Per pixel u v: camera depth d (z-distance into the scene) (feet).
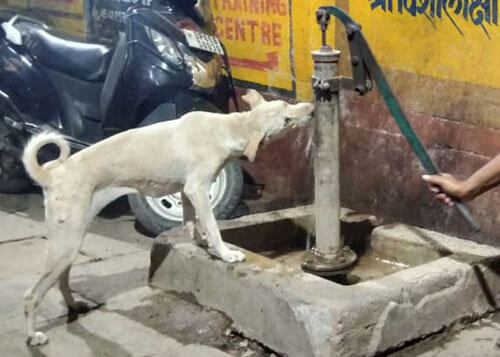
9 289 12.71
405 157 13.80
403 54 13.51
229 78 15.93
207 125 11.25
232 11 16.43
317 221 11.70
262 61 16.07
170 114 14.85
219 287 11.57
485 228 12.66
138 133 11.24
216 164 11.25
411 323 10.85
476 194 8.91
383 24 13.69
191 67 14.83
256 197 16.29
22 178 17.08
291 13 15.29
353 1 14.08
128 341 11.17
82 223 10.94
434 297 11.09
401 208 13.91
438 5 12.92
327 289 10.64
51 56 15.97
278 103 11.10
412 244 12.48
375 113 14.17
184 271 12.14
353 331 10.25
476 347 10.92
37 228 15.29
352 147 14.60
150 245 14.40
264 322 10.91
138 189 11.32
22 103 16.42
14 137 16.65
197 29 15.40
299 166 15.72
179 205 14.42
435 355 10.74
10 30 16.47
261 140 11.09
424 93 13.34
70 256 10.95
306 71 15.29
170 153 11.17
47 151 16.22
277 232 13.26
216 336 11.26
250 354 10.87
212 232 11.50
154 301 12.20
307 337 10.33
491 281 11.74
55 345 11.09
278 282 10.87
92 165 10.95
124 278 13.00
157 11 15.29
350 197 14.70
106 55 15.56
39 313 11.89
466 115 12.85
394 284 10.80
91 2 19.42
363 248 13.32
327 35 14.67
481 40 12.49
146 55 14.87
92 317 11.79
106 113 15.31
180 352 10.91
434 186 9.01
